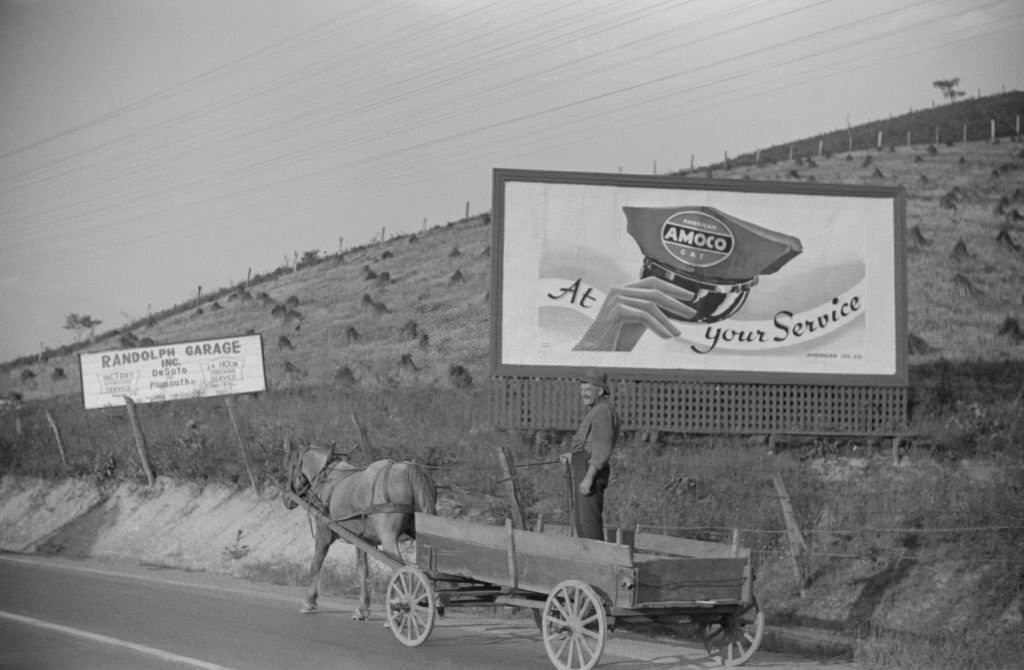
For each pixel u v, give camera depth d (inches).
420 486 572.1
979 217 1528.1
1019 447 848.3
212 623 578.6
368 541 591.8
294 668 462.6
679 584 439.2
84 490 1109.7
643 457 810.2
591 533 486.9
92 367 1264.8
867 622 598.9
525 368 829.8
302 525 872.9
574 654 472.4
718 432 836.6
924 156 1544.0
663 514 725.3
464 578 500.4
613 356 835.4
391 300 1546.5
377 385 1423.5
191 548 920.3
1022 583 626.5
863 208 858.1
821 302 850.8
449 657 487.2
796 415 843.4
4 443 1237.1
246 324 1592.0
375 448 939.3
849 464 816.3
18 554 1003.3
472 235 1557.6
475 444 903.1
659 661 485.4
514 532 468.4
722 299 844.6
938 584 633.6
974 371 1160.8
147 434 1130.7
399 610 523.8
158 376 1238.3
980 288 1444.4
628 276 842.2
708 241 847.7
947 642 518.6
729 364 841.5
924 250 1507.1
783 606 628.1
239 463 1010.7
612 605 426.6
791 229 853.8
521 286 836.6
